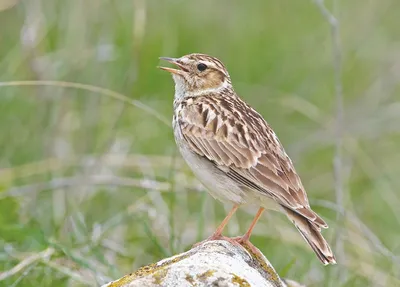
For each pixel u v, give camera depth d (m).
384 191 16.81
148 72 18.09
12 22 18.06
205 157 12.03
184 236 14.28
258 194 11.67
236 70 19.23
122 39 18.00
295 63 19.42
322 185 16.80
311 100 19.00
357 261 14.50
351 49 19.59
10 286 12.34
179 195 14.64
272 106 18.33
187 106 12.50
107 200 14.91
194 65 12.93
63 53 16.73
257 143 11.91
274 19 20.28
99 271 12.84
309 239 10.98
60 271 12.62
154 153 16.42
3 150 16.05
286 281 11.67
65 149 15.92
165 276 9.80
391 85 18.92
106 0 17.20
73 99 16.47
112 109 16.41
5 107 16.31
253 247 11.30
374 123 18.34
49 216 14.50
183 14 19.91
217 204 15.38
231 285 9.68
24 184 15.67
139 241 14.13
